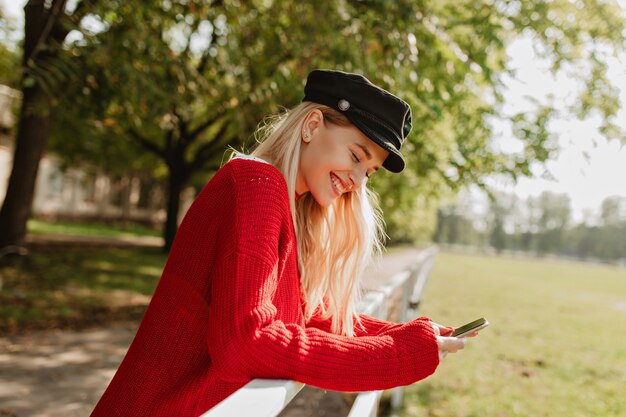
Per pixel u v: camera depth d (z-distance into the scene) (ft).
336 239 4.31
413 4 16.30
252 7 19.88
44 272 30.07
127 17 16.92
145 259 44.68
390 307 11.60
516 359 19.60
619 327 32.24
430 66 17.30
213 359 2.81
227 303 2.78
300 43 17.16
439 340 3.26
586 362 20.13
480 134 19.43
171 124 18.80
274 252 3.03
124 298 24.81
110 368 13.87
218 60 19.54
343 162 3.63
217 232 3.14
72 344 15.98
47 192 86.63
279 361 2.64
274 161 3.71
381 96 3.60
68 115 21.33
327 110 3.68
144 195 111.86
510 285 61.62
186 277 3.21
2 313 19.07
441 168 19.38
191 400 3.25
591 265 304.91
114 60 15.94
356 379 2.85
